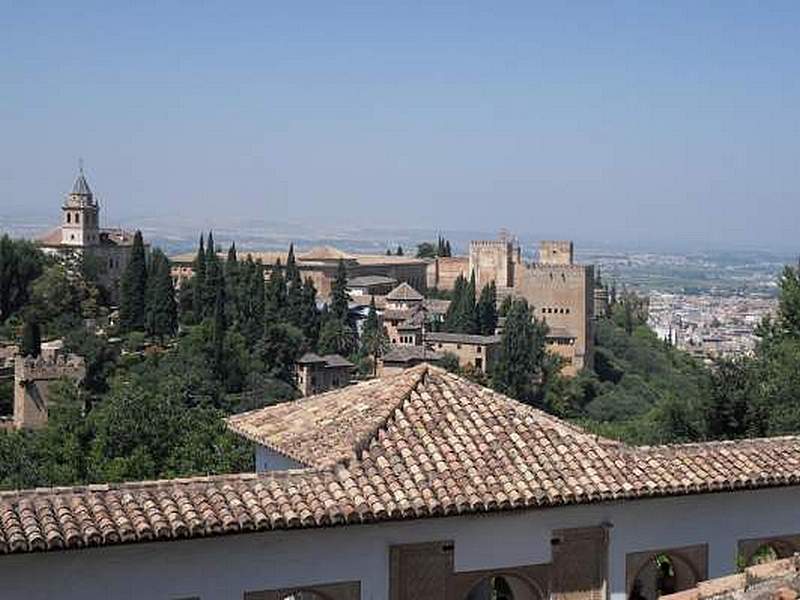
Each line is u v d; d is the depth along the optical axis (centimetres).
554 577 2227
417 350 15862
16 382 11362
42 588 1844
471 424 2312
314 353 15450
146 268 15438
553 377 15650
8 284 15875
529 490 2134
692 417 4491
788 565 1623
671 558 2481
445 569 2141
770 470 2380
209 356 13112
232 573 1983
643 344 19750
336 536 2058
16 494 1869
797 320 5212
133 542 1842
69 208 18838
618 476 2241
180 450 5028
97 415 5944
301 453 2244
